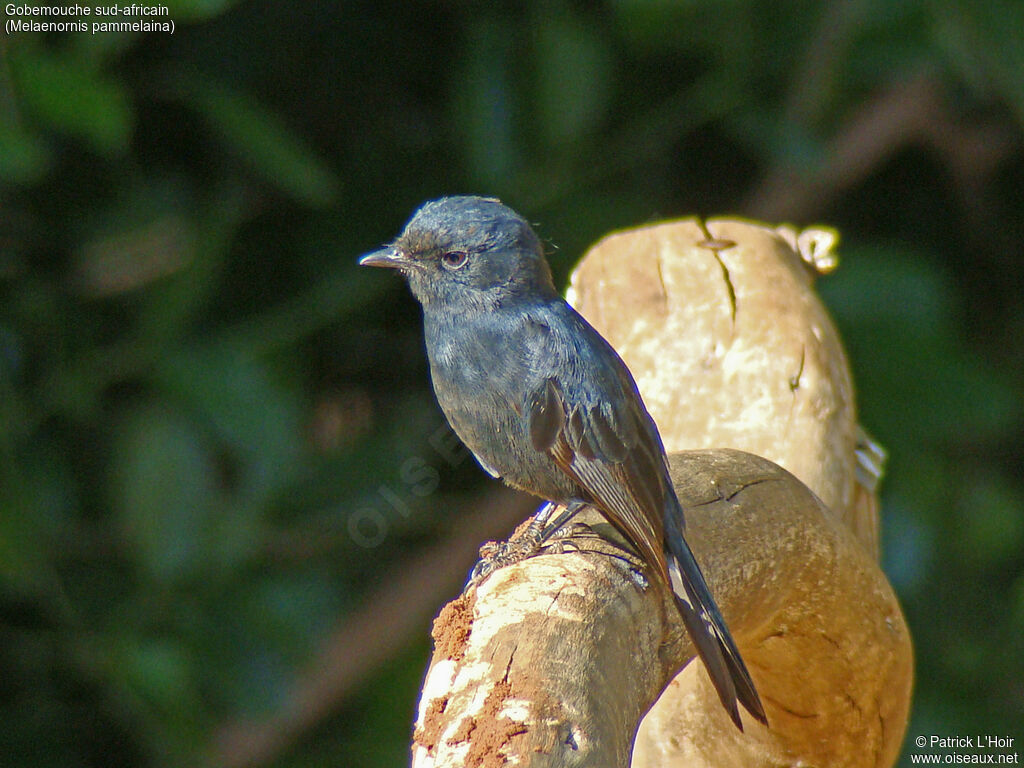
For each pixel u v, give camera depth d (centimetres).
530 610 493
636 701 514
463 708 446
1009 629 1249
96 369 1112
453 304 721
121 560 1140
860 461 883
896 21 1221
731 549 610
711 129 1362
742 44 1221
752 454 684
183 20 1038
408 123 1263
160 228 1183
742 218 1356
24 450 1130
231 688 1124
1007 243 1463
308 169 1069
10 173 958
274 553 1178
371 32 1248
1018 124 1391
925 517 1225
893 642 687
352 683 1205
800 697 704
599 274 875
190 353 1111
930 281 1223
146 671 1042
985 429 1208
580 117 1177
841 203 1463
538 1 1188
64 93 966
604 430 679
